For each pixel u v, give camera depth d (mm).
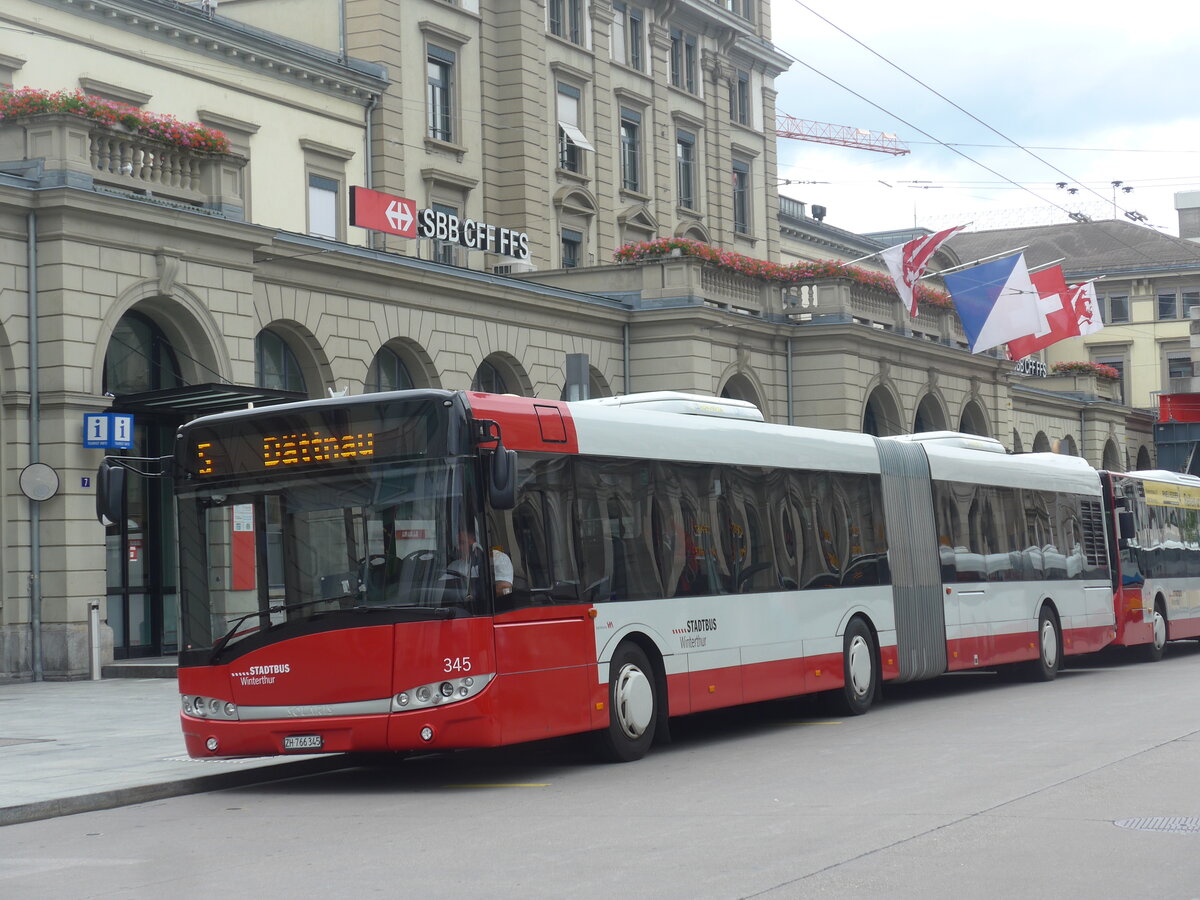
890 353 42750
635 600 14719
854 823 10086
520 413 13578
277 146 34781
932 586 20688
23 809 11820
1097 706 18500
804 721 18172
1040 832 9562
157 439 27078
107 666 23719
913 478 20672
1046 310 43562
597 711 13984
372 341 29797
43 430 23297
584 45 45969
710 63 51719
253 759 14680
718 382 37406
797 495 17906
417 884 8555
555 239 43969
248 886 8758
